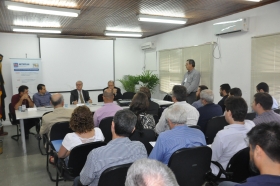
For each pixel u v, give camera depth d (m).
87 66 7.14
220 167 2.00
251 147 1.04
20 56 6.43
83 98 5.79
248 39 4.48
